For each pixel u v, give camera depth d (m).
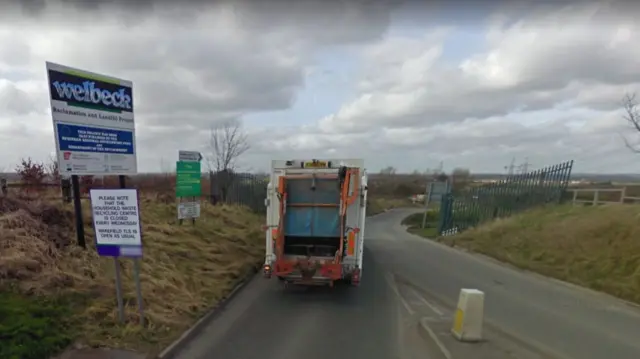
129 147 7.18
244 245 11.59
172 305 5.86
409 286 8.45
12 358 3.55
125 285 6.00
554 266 9.82
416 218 31.11
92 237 7.36
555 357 4.75
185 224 11.36
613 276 8.23
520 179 16.22
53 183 10.31
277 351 4.80
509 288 8.33
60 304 4.87
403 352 4.84
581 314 6.52
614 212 11.02
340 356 4.68
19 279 4.96
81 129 6.33
